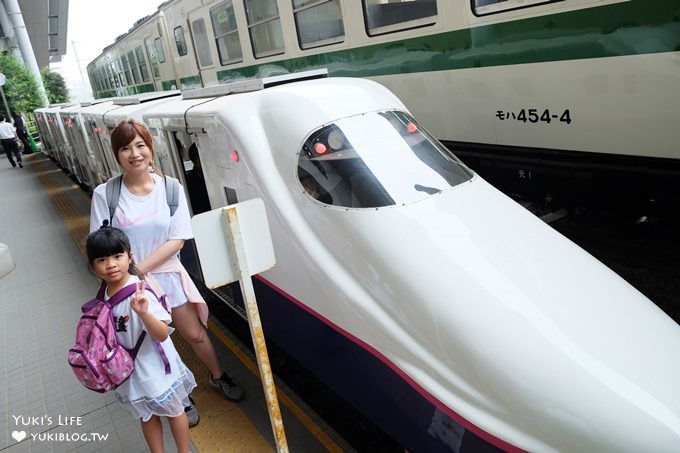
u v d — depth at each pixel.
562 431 1.83
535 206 5.31
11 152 17.52
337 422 3.25
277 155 3.00
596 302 2.16
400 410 2.32
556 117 4.39
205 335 3.39
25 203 11.16
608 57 3.90
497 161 5.07
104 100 8.41
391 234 2.45
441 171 2.87
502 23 4.49
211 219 2.18
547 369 1.92
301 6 6.57
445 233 2.43
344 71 6.32
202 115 3.61
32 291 5.95
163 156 4.71
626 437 1.76
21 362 4.42
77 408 3.69
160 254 2.92
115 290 2.52
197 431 3.22
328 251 2.67
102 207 2.87
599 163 4.27
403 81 5.61
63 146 12.34
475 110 5.00
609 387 1.85
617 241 4.83
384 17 5.55
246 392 3.56
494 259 2.31
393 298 2.32
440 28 5.02
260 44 7.74
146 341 2.54
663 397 1.83
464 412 2.02
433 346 2.16
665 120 3.74
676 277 4.20
